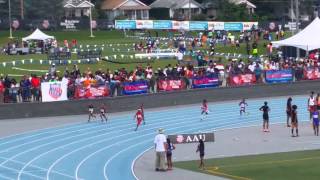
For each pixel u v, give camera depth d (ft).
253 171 151.02
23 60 347.15
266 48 379.35
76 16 584.40
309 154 169.89
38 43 397.80
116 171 155.84
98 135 203.00
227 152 174.81
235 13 553.23
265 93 277.44
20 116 233.96
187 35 464.24
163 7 632.79
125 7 615.57
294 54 342.85
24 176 152.66
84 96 243.19
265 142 188.65
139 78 258.78
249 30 454.81
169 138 159.94
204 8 626.64
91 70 311.88
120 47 411.75
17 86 241.55
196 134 164.86
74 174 153.69
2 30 512.63
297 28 327.47
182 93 260.83
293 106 197.57
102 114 226.38
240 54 370.32
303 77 286.05
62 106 238.68
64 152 179.22
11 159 171.12
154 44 400.06
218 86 270.26
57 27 526.98
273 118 231.30
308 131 205.67
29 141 194.59
